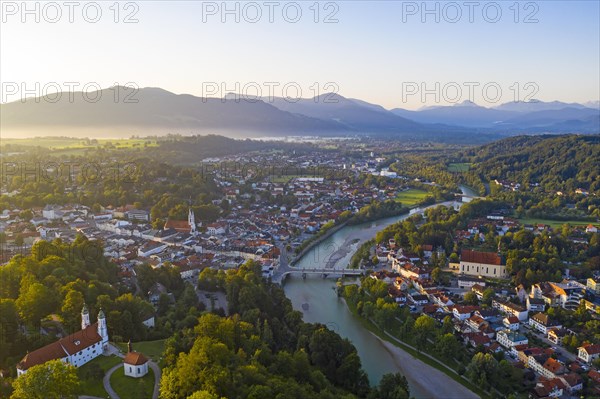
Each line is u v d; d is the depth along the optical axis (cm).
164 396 19212
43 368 17775
